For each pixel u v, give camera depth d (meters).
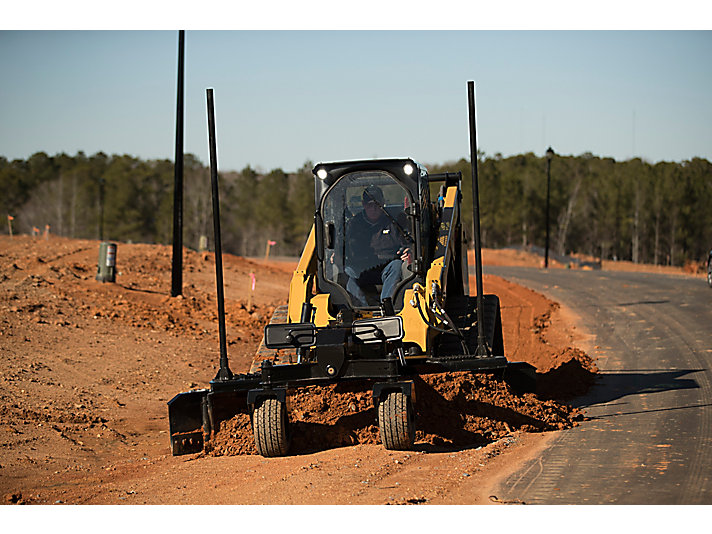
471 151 10.45
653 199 109.00
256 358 12.45
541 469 8.98
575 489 8.15
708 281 33.03
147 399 15.00
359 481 8.53
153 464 10.30
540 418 11.22
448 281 13.11
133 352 18.73
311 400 10.89
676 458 9.41
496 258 83.56
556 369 15.91
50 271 26.52
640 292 31.48
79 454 11.04
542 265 79.12
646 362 17.19
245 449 10.38
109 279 27.08
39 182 129.88
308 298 11.32
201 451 10.77
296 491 8.27
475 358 10.50
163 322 22.47
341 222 11.38
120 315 22.47
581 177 123.06
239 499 8.13
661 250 112.31
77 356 17.50
